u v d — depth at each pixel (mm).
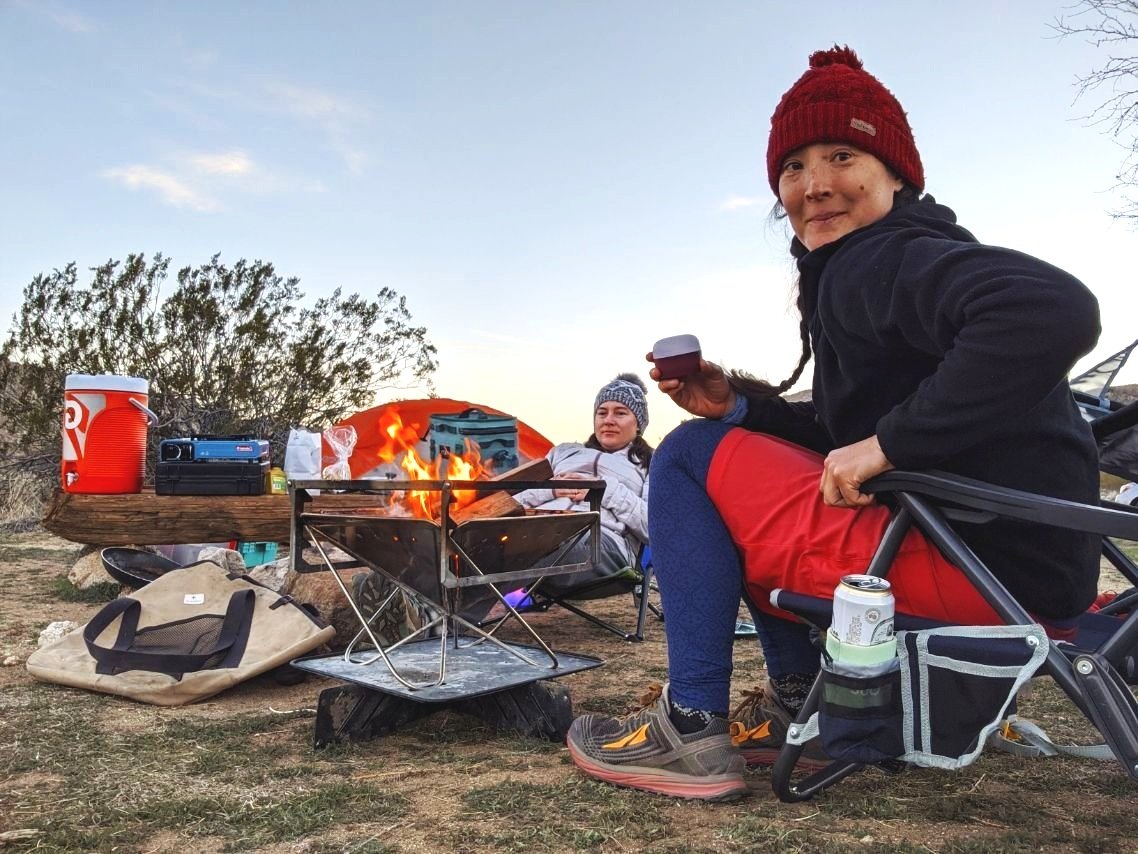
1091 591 1438
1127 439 2121
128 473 4621
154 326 10453
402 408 9836
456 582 2033
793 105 1606
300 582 3232
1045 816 1579
